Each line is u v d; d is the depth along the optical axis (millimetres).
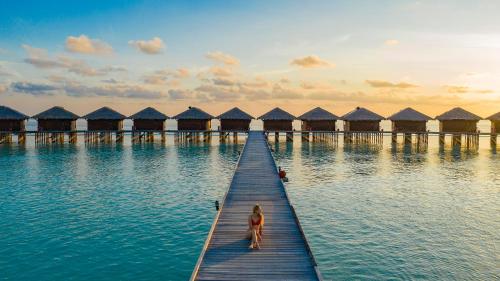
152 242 18719
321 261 16656
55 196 27641
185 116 66625
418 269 15984
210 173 37156
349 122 67000
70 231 20172
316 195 28312
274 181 25359
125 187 30719
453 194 28953
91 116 65062
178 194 28422
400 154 54156
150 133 70375
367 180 34094
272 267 12227
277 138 69812
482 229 20906
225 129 67625
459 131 65125
